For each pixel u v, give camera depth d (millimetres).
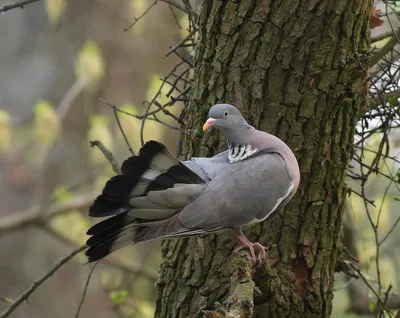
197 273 8375
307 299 8172
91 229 7004
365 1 7926
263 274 7738
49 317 18156
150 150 7059
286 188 7402
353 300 12578
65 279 18406
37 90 18359
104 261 15211
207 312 5660
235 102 8164
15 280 18562
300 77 8000
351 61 7996
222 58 8211
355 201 12578
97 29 18078
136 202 7012
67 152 18016
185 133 8695
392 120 9359
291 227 8188
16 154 17984
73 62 18312
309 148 8094
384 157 9289
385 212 13125
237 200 7203
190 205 7137
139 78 17797
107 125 16266
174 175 7203
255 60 8094
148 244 17547
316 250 8273
